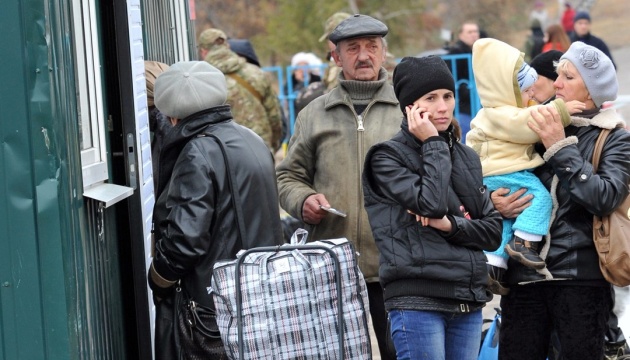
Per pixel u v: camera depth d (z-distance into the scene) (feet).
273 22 218.38
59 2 27.81
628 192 33.65
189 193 31.83
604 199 32.76
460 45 94.58
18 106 26.63
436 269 31.19
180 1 58.75
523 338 35.50
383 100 39.04
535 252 34.27
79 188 28.89
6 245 26.94
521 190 34.78
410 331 31.45
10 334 27.12
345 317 29.71
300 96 67.26
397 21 233.14
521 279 34.47
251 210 32.65
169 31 55.06
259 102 67.46
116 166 34.78
